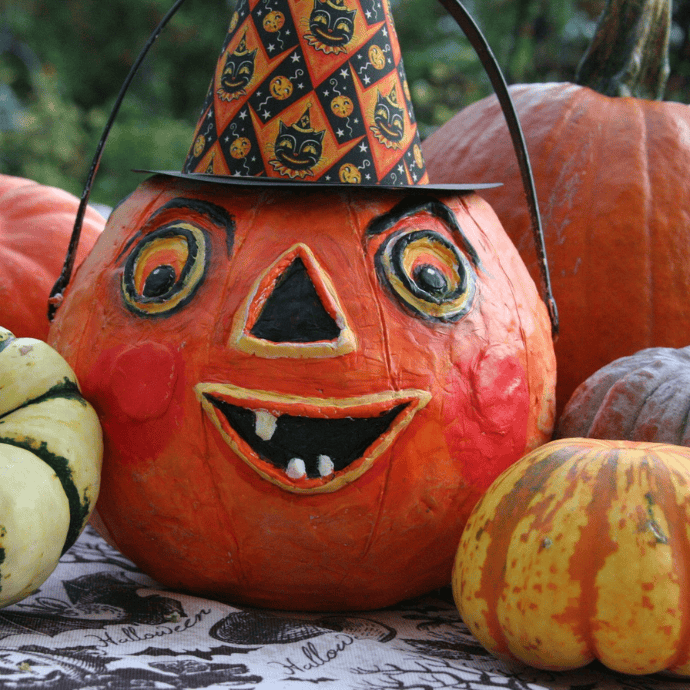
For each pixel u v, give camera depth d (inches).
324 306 31.1
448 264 32.4
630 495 29.3
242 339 31.0
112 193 110.7
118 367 31.9
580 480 29.7
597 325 39.2
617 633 28.8
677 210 39.5
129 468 31.9
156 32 33.4
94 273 33.1
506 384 32.2
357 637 31.4
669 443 32.9
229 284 31.5
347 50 32.7
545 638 29.2
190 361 31.3
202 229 32.2
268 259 31.5
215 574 32.5
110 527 33.1
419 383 31.2
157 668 29.1
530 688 29.1
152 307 31.9
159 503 31.9
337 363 30.9
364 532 31.5
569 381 39.5
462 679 29.3
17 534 29.6
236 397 30.9
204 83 156.8
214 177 32.2
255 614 32.1
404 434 31.2
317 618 32.7
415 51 106.0
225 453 31.1
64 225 41.1
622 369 35.0
